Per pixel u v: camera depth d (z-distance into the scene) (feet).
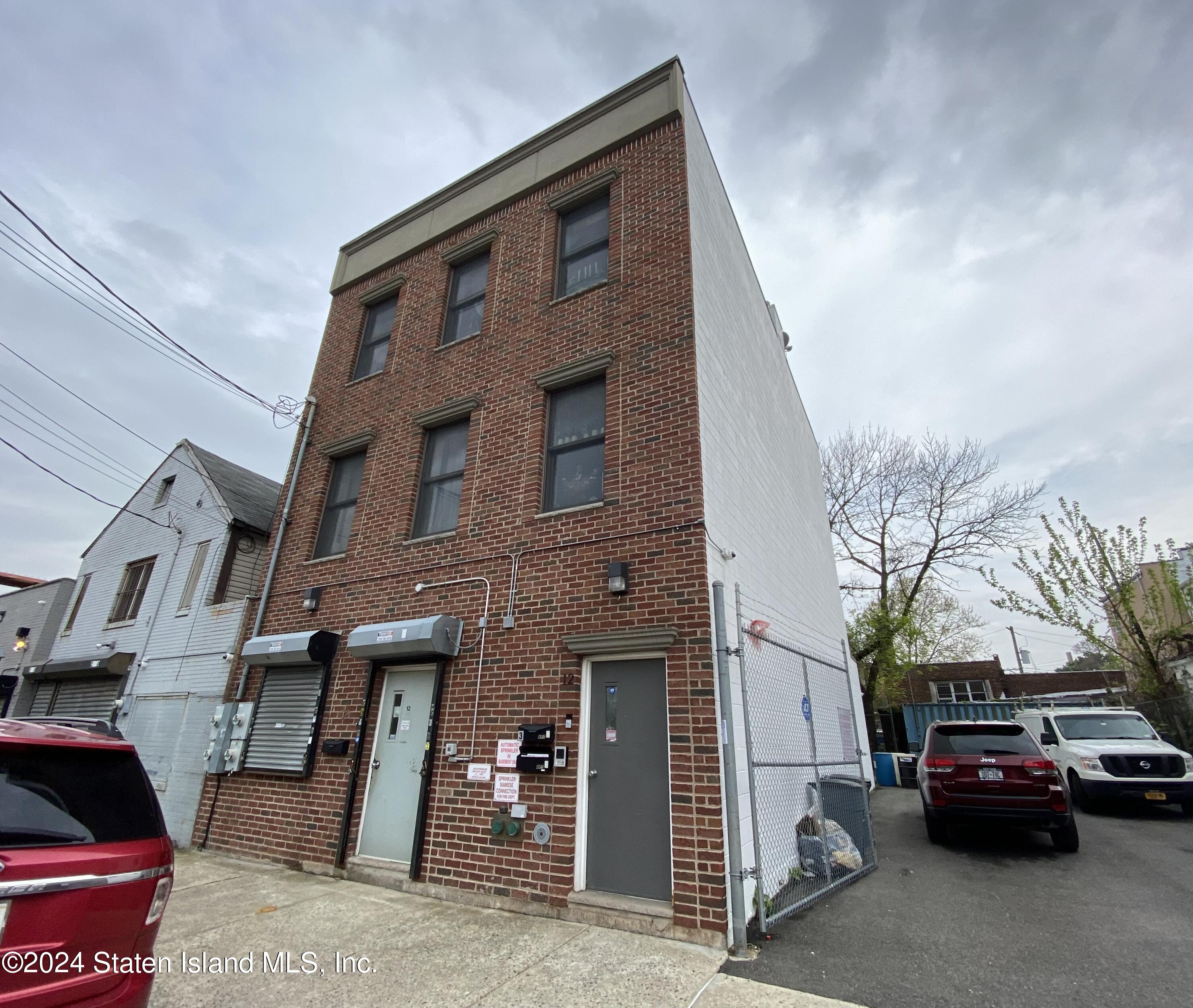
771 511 31.07
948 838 27.20
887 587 77.56
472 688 21.99
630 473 21.66
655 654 18.89
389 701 24.63
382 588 26.71
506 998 12.46
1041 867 22.45
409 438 29.71
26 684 43.65
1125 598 56.24
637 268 25.31
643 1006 12.07
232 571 36.27
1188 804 32.60
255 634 30.37
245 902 19.11
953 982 13.01
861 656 74.64
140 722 33.83
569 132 31.01
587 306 26.11
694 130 28.84
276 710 27.63
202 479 40.34
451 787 21.01
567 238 29.81
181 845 28.14
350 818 22.89
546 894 17.80
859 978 13.26
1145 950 14.48
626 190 27.61
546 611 21.42
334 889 20.63
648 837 17.35
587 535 21.54
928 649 106.73
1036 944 15.11
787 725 23.73
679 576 19.17
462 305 32.55
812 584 41.14
